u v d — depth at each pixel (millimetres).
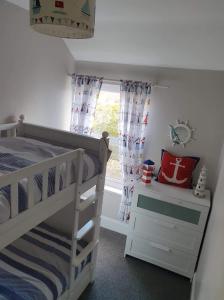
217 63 2387
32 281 1604
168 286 2400
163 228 2516
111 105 3109
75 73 3076
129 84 2691
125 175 2904
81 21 1029
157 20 2023
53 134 2146
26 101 2516
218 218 1662
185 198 2383
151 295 2268
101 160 1989
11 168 1424
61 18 995
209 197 2459
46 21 1001
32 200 1282
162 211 2490
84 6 1026
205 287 1548
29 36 2379
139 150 2824
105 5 1921
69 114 3219
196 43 2189
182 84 2625
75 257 1833
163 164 2689
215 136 2594
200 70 2531
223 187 1687
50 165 1380
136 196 2545
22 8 2238
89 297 2166
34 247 1953
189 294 2330
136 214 2588
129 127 2783
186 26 2014
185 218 2416
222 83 2484
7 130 2311
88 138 2004
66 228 2230
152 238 2578
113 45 2568
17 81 2361
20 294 1467
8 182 1086
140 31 2242
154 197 2477
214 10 1716
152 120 2816
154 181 2711
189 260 2471
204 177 2410
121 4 1862
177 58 2469
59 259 1880
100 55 2818
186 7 1741
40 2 990
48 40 2615
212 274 1373
